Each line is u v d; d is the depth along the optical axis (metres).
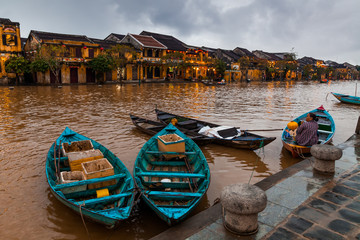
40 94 25.28
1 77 32.81
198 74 55.34
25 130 12.12
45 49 32.22
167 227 5.27
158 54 47.88
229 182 7.34
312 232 3.99
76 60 36.06
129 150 9.65
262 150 10.00
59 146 7.71
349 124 15.09
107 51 38.16
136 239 4.91
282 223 4.23
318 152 6.14
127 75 44.16
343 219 4.32
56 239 4.86
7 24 32.19
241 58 63.03
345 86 63.22
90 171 6.38
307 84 64.88
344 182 5.73
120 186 6.20
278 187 5.52
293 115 17.86
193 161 7.72
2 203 5.99
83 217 5.17
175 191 6.10
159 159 8.06
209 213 4.68
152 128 11.99
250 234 3.97
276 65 74.06
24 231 5.06
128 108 18.98
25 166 8.03
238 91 36.16
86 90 30.33
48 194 6.43
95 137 11.21
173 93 29.94
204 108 19.98
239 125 14.27
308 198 5.04
